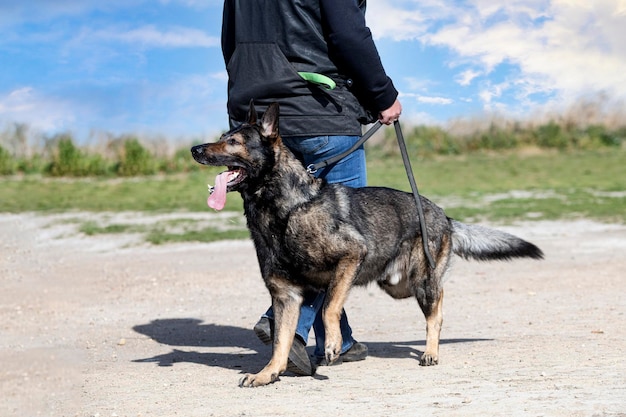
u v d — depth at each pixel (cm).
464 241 686
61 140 3366
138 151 3275
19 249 1512
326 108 592
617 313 834
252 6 596
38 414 495
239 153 550
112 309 952
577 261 1231
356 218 584
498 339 718
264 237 570
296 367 577
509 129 3781
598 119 3828
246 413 476
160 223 1848
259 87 592
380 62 587
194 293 1060
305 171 567
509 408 464
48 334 801
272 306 594
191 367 632
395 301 972
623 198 2095
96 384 572
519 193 2306
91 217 1981
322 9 579
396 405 483
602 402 471
